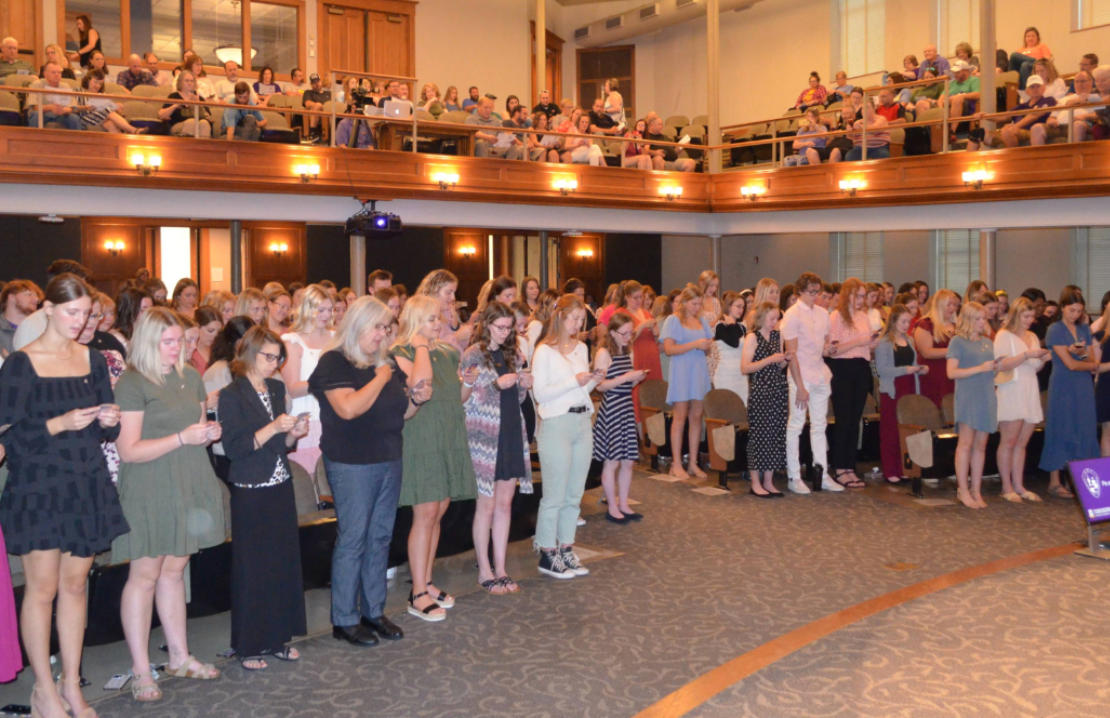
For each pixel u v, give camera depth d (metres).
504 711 3.47
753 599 4.73
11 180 9.59
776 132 14.51
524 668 3.87
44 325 3.63
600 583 5.03
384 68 15.90
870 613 4.48
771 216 13.73
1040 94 11.18
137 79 11.34
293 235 14.64
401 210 12.02
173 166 10.41
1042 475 8.04
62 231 12.86
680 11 16.61
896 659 3.91
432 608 4.49
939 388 7.79
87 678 3.84
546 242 15.51
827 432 7.67
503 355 4.81
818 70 16.50
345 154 11.44
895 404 7.61
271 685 3.73
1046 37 13.73
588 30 18.61
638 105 19.03
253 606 3.83
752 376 7.05
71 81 10.89
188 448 3.71
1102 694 3.55
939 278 14.98
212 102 10.59
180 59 14.20
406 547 5.09
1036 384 6.95
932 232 15.00
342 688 3.70
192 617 4.29
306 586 4.66
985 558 5.44
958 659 3.90
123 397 3.55
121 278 13.32
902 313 7.45
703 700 3.53
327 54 15.36
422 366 4.26
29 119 9.92
